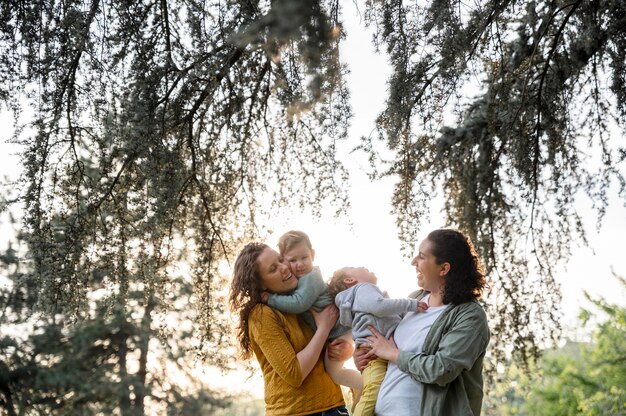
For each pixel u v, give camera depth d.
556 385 13.09
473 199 6.47
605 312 13.05
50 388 17.66
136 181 5.43
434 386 3.12
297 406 3.35
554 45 5.46
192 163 5.76
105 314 5.68
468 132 6.39
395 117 5.07
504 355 6.50
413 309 3.29
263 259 3.45
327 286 3.53
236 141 5.83
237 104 5.74
